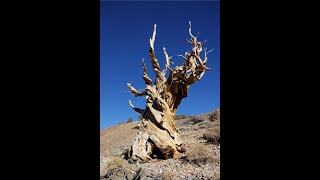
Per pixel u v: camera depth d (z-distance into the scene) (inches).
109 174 444.5
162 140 528.1
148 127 548.4
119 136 842.8
